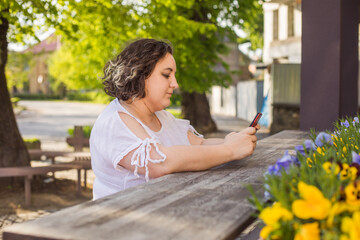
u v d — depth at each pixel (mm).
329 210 839
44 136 16953
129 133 1728
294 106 14227
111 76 1921
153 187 1424
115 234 944
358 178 1010
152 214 1094
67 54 21812
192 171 1733
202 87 11789
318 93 4043
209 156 1741
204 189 1383
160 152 1687
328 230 844
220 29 12242
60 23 7070
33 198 6605
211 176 1618
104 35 8094
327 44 3979
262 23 32750
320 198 852
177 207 1159
